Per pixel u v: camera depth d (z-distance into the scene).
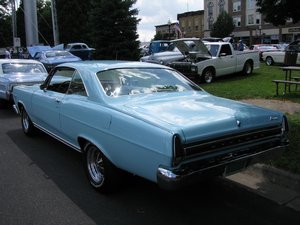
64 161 5.94
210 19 71.94
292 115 8.26
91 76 4.84
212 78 15.81
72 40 50.47
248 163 4.02
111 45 24.62
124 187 4.77
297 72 17.94
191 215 4.07
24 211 4.15
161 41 27.62
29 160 6.00
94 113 4.43
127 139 3.88
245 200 4.46
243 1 64.81
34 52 24.89
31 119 7.06
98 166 4.62
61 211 4.15
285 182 4.88
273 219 3.98
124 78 4.94
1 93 10.59
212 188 4.81
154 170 3.57
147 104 4.34
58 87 5.79
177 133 3.39
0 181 5.06
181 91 5.02
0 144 7.00
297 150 5.63
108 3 24.41
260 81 15.26
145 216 4.04
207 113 3.96
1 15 62.62
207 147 3.58
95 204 4.33
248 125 3.93
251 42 64.25
